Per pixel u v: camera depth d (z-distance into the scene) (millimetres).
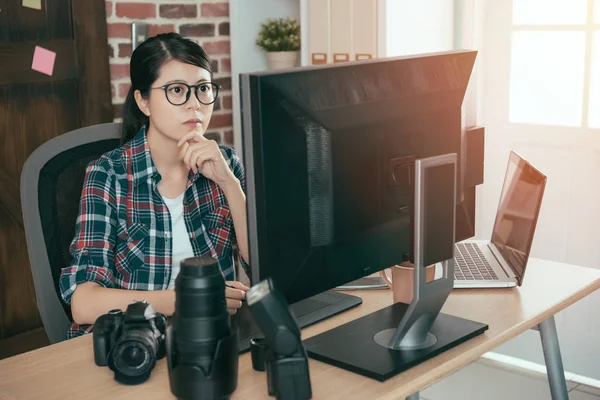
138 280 1817
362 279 1826
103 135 1930
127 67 3271
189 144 1848
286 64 3471
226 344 1219
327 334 1476
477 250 2000
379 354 1380
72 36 3094
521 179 1887
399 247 1464
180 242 1878
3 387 1324
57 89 3090
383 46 2951
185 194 1890
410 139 1420
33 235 1745
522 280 1764
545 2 2992
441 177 1341
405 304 1619
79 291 1659
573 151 2986
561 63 2988
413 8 3012
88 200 1762
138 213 1821
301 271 1297
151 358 1322
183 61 1799
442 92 1472
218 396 1222
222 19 3498
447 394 2814
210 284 1205
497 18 3111
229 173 1854
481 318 1586
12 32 2938
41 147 1822
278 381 1206
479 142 1757
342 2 3076
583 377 2990
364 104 1320
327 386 1293
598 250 2973
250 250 1256
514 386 2873
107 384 1335
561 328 3031
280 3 3602
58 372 1386
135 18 3256
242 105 1199
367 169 1354
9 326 3102
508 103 3139
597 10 2869
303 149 1251
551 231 3086
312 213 1288
